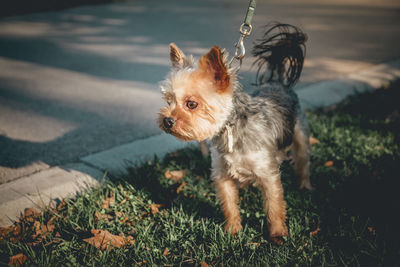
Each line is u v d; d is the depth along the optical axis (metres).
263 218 0.81
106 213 0.81
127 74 1.55
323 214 0.80
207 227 0.78
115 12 3.19
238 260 0.71
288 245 0.73
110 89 1.38
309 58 1.84
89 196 0.83
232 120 0.73
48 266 0.69
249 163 0.74
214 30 2.44
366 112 1.19
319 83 1.44
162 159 0.98
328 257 0.71
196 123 0.72
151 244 0.74
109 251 0.72
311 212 0.81
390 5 4.14
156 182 0.89
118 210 0.81
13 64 1.68
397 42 2.23
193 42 2.09
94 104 1.24
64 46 2.01
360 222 0.77
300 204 0.83
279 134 0.79
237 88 0.75
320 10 3.61
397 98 1.27
